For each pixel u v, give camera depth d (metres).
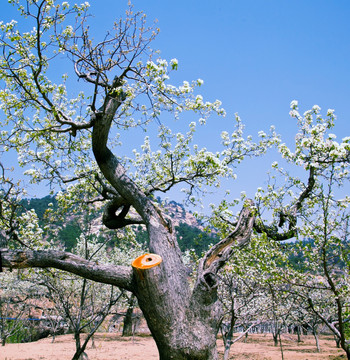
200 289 6.72
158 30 7.86
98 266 7.30
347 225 9.10
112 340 29.66
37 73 7.80
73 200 11.33
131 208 13.72
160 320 6.64
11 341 27.41
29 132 9.50
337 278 10.39
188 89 7.74
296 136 9.21
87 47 8.18
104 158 8.47
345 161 8.69
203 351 6.47
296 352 23.67
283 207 10.16
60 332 31.80
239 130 11.01
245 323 13.09
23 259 7.24
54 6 7.97
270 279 10.05
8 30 8.18
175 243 7.37
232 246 7.52
